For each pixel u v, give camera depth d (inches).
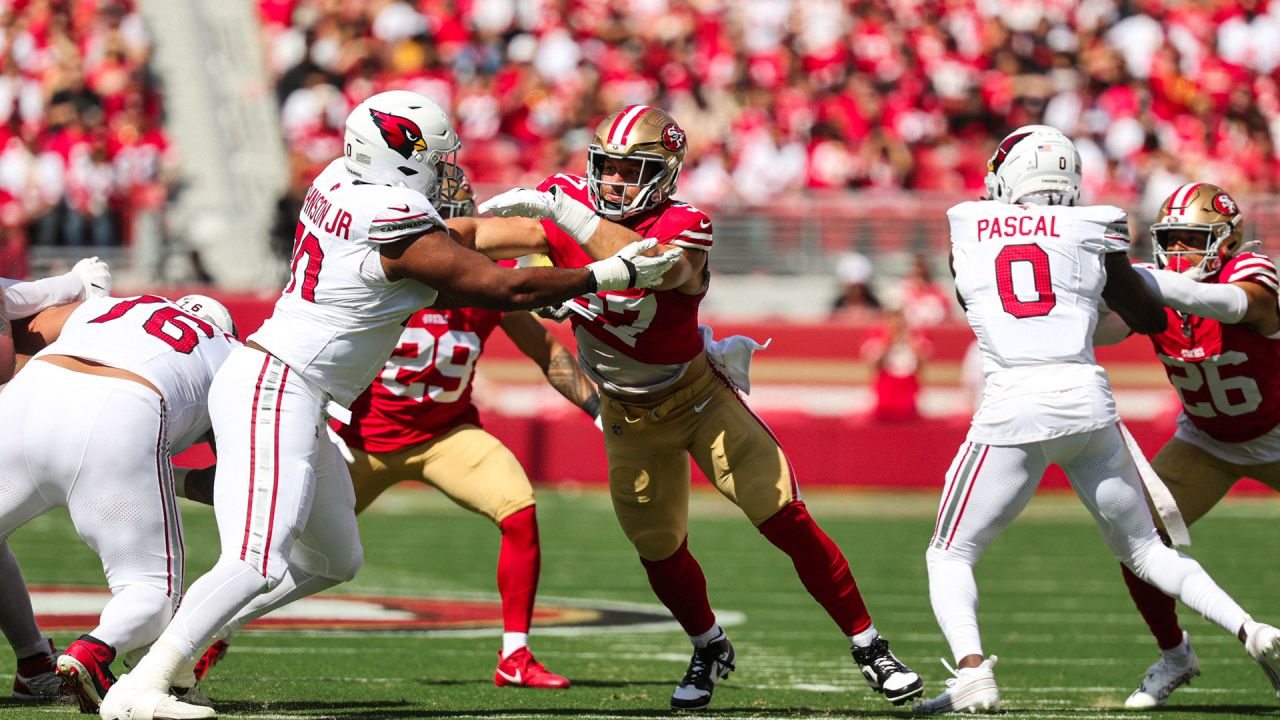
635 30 2613.2
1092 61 2571.4
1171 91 2536.9
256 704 689.6
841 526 1758.1
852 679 858.1
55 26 2477.9
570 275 600.1
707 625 735.7
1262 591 1298.0
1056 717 684.1
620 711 698.8
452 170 655.8
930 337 2185.0
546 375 863.7
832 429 2081.7
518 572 807.7
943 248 2234.3
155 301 661.9
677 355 695.1
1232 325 760.3
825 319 2204.7
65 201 2293.3
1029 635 1066.1
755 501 700.7
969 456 697.0
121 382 614.9
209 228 2358.5
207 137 2486.5
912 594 1285.7
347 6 2650.1
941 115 2517.2
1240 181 2469.2
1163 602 749.9
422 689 761.0
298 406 601.0
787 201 2267.5
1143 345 2198.6
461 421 858.8
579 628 1052.5
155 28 2620.6
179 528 627.2
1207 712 733.9
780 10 2610.7
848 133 2463.1
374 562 1421.0
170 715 571.8
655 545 735.1
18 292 681.0
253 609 669.9
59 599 1109.1
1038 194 701.3
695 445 721.6
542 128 2487.7
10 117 2431.1
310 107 2539.4
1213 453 802.2
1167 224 759.1
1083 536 1733.5
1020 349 687.1
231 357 614.9
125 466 607.5
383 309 605.9
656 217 677.9
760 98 2488.9
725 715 689.0
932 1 2630.4
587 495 2020.2
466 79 2551.7
